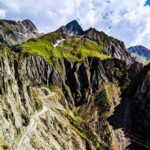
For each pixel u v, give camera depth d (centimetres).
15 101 18250
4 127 15138
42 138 19350
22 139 16550
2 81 17062
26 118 18800
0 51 18362
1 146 13638
